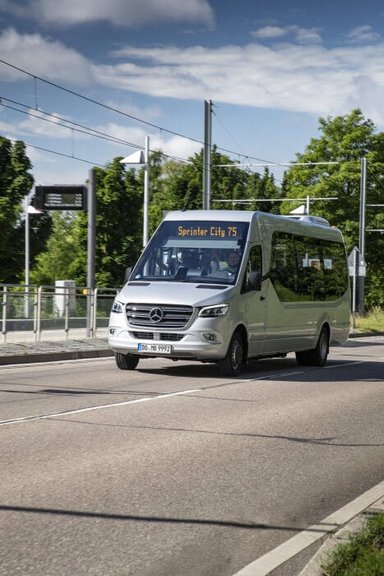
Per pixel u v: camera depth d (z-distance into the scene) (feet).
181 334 55.52
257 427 36.78
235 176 354.33
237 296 57.36
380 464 30.01
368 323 155.84
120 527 20.88
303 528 21.70
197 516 22.26
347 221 209.77
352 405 45.39
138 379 54.54
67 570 17.61
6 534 19.90
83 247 205.26
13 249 196.54
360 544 18.24
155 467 27.76
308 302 69.82
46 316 80.43
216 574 17.93
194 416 39.04
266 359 80.12
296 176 217.77
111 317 57.52
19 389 47.65
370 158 210.59
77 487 24.64
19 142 197.16
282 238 65.51
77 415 38.04
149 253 59.93
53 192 94.32
